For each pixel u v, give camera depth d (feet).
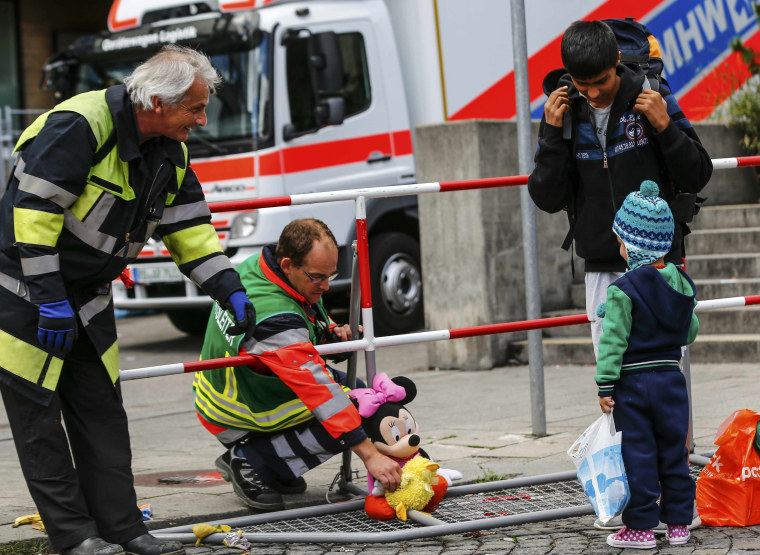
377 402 26.53
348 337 28.55
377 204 60.95
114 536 23.16
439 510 27.32
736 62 64.64
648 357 23.43
